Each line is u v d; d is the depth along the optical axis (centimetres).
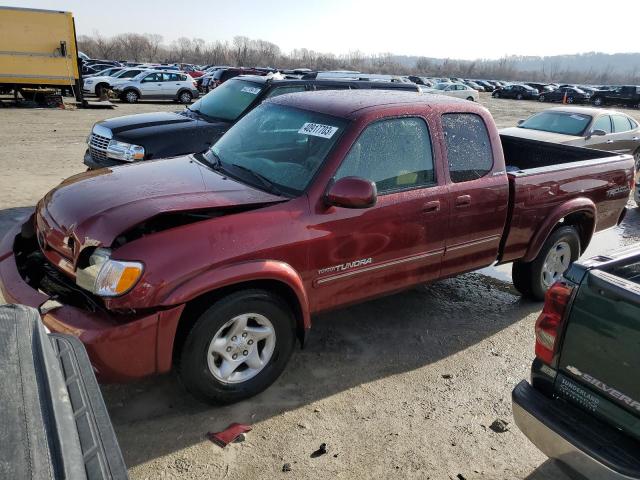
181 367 318
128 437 312
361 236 369
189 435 316
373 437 327
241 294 324
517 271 528
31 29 1973
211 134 702
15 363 167
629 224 881
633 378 228
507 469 310
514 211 460
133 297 289
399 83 926
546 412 255
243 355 340
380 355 421
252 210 333
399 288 410
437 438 330
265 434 322
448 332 467
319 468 298
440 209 408
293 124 404
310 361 404
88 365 209
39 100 2102
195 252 302
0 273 356
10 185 845
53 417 157
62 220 336
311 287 357
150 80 2577
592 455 231
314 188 352
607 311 236
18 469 129
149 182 368
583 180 514
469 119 439
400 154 392
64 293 331
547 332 261
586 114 1153
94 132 724
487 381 397
